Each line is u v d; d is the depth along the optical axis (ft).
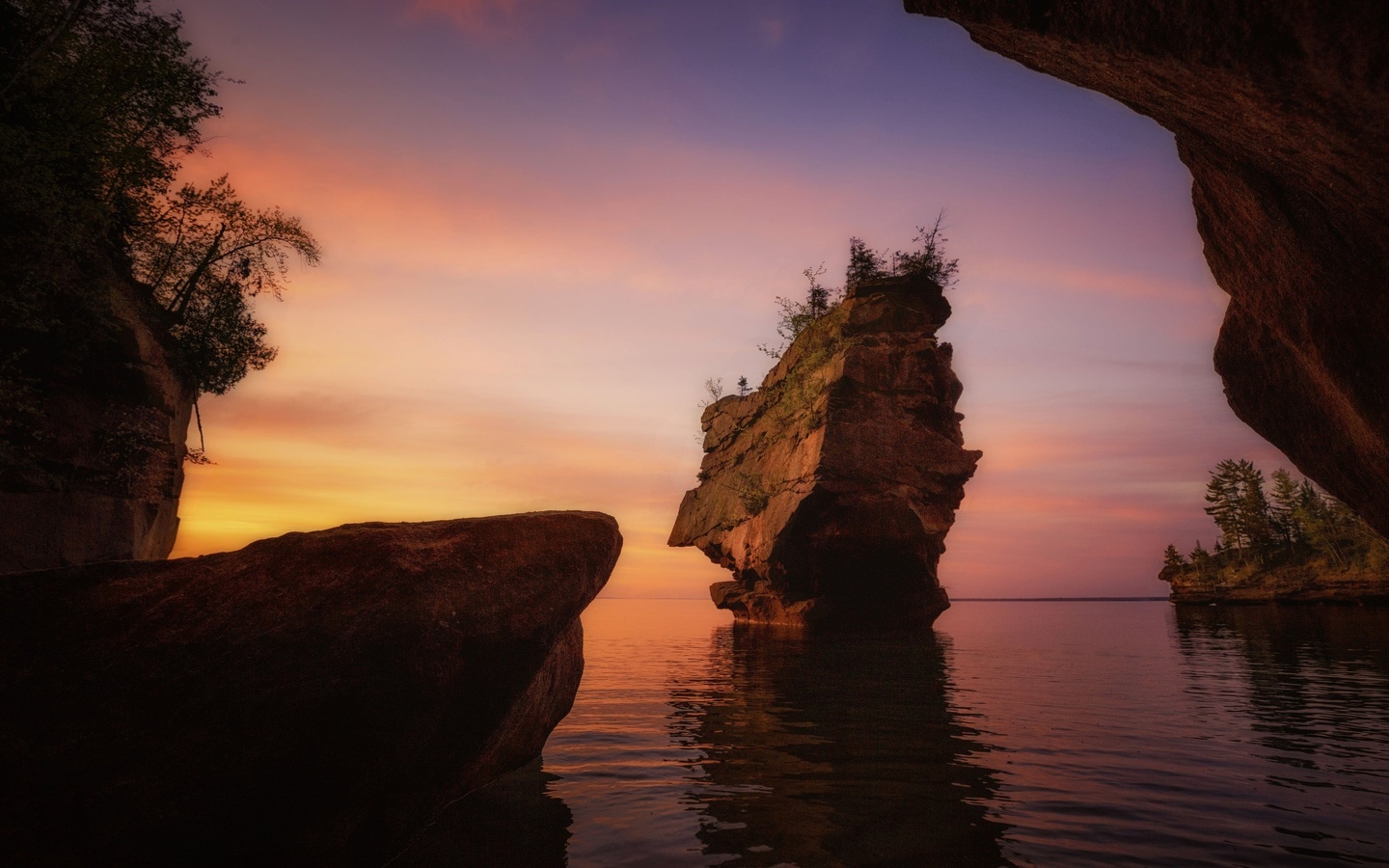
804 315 148.66
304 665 15.58
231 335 69.00
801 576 128.57
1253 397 23.66
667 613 292.40
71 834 13.52
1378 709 40.16
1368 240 14.10
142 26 50.62
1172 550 341.82
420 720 16.67
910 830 20.01
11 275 45.19
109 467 52.01
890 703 43.73
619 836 19.60
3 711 13.65
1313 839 19.08
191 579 16.15
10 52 46.62
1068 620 208.95
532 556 19.25
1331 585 247.29
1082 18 12.40
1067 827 20.20
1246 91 11.45
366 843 17.06
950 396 132.57
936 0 14.10
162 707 14.65
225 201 64.03
